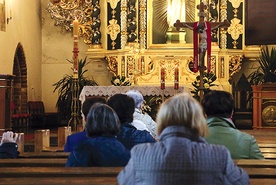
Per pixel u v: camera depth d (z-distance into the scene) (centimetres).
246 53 1972
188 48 1942
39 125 1944
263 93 1656
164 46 1959
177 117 379
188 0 1986
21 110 1939
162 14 1984
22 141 859
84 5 2061
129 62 1945
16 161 607
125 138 622
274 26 1862
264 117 1659
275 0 1858
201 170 360
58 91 2088
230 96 586
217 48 1923
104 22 2025
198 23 1286
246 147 578
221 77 1945
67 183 455
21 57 1916
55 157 706
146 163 366
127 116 641
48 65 2111
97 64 2067
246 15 1883
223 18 1984
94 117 558
